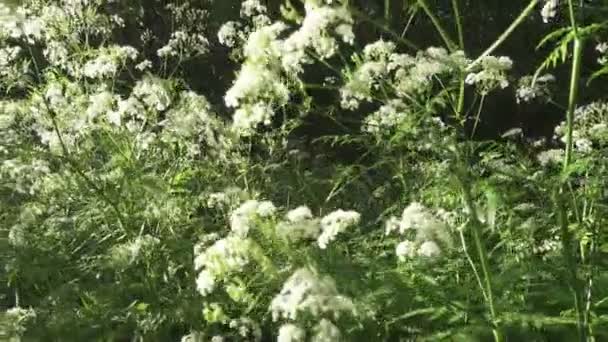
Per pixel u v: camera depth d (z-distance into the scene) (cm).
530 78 495
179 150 566
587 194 388
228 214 488
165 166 576
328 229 361
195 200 520
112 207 525
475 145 465
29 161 510
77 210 592
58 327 480
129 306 478
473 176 384
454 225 395
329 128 895
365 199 607
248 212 374
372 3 931
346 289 414
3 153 516
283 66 395
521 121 971
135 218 525
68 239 536
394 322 427
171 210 509
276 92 395
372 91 413
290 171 641
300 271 333
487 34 1027
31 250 512
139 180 507
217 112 854
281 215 426
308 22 382
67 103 559
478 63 411
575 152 424
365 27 916
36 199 558
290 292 353
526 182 396
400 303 427
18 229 523
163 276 518
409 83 391
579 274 419
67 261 518
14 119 542
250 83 385
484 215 396
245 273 417
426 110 379
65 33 576
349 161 856
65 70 711
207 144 543
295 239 373
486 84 411
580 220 402
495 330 396
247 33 591
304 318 341
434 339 414
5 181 533
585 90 883
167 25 997
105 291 504
